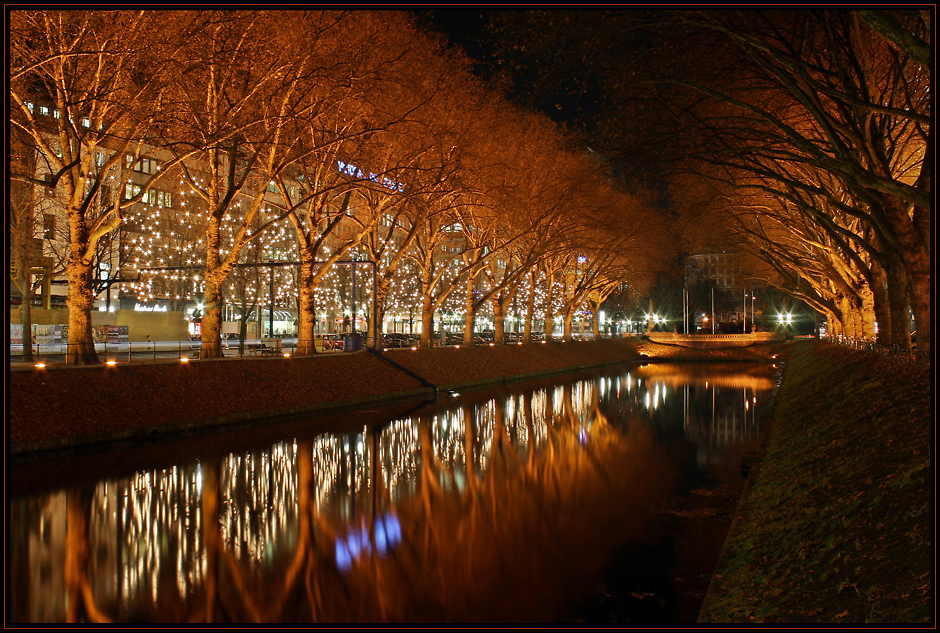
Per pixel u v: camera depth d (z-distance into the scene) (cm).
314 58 2484
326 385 3356
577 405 3934
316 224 3634
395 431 2748
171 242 5781
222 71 2556
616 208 5612
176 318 5759
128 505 1559
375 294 4031
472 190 3441
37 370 2172
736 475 2028
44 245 5006
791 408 2591
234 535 1371
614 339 9569
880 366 2055
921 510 823
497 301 5956
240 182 2897
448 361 4766
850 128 1739
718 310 12538
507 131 3994
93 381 2305
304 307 3600
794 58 1473
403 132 3116
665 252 6975
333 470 1988
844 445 1380
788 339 10100
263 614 994
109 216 2677
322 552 1280
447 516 1548
